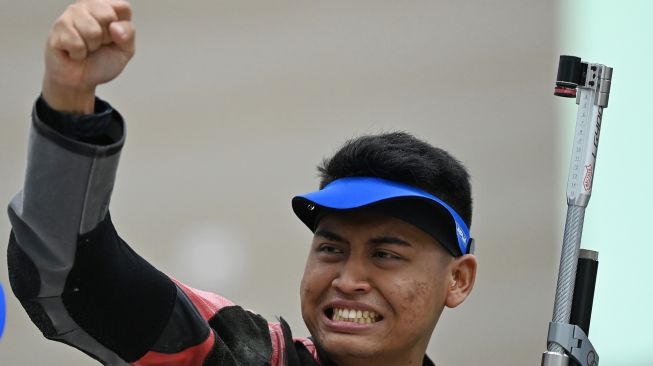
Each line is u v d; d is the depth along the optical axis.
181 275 20.95
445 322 20.48
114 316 9.08
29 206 8.41
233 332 10.18
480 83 21.02
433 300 10.52
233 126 21.33
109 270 8.88
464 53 21.09
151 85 21.53
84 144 8.21
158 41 21.62
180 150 21.36
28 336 20.39
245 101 21.38
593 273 11.57
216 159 21.25
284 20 21.50
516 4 21.16
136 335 9.25
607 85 11.80
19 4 21.69
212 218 21.09
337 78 21.23
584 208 11.70
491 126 20.92
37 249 8.60
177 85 21.50
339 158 10.70
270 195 20.98
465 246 10.89
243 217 21.02
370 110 21.09
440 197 10.70
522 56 21.03
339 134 21.00
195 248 20.97
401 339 10.33
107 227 8.78
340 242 10.33
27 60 21.66
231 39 21.53
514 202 20.72
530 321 20.42
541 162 20.77
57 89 8.14
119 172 21.30
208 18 21.62
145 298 9.20
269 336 10.41
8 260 8.81
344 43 21.33
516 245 20.61
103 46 8.09
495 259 20.58
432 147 10.93
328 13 21.47
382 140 10.78
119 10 7.99
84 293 8.87
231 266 20.83
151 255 21.03
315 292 10.36
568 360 11.33
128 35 7.95
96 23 7.91
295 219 20.86
